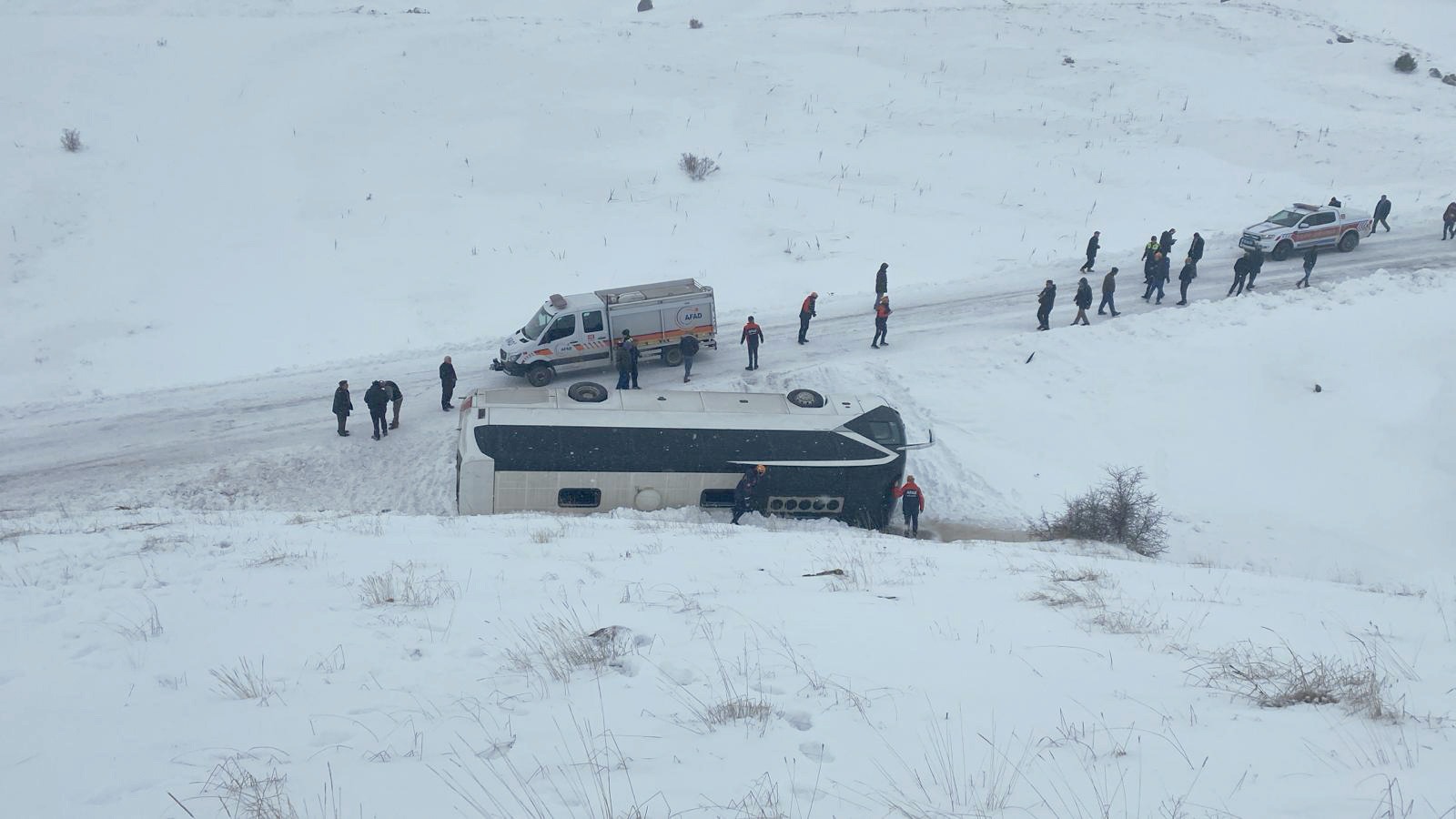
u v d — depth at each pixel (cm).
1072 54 5200
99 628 844
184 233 3491
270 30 5019
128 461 2203
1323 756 527
